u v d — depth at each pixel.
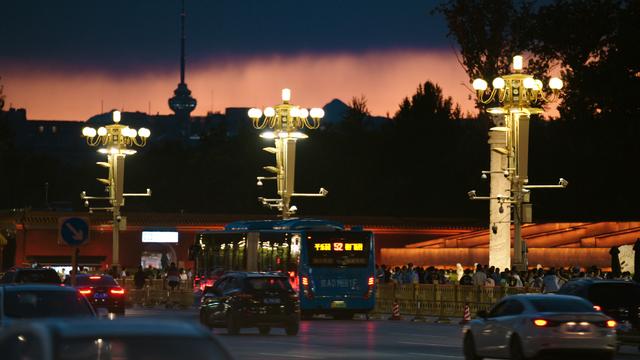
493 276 62.31
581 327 31.80
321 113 73.81
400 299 67.12
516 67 59.22
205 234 70.75
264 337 46.53
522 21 80.94
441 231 116.00
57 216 114.00
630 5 98.88
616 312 39.91
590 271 59.94
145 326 11.98
